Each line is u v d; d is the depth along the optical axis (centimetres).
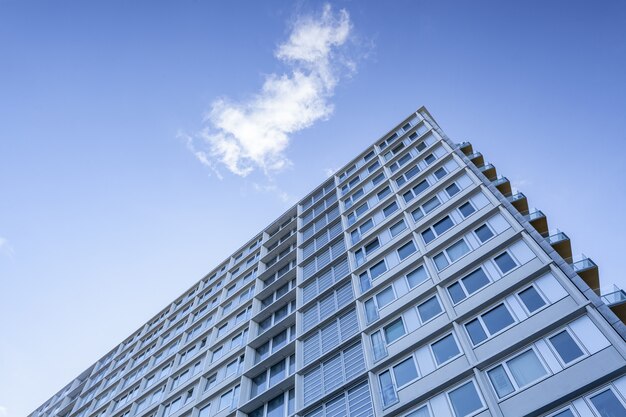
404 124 4109
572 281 1716
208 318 4153
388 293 2380
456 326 1872
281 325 2941
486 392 1564
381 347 2109
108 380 4884
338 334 2394
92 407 4484
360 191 3634
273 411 2428
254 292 3706
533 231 2039
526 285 1828
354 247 2927
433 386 1744
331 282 2844
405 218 2775
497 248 2059
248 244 4956
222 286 4462
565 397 1396
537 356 1570
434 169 3012
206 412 2897
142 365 4403
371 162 3916
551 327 1599
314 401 2119
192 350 3853
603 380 1374
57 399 5962
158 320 5384
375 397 1878
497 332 1752
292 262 3650
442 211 2562
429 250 2373
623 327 1473
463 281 2083
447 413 1625
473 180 2602
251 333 3156
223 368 3200
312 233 3675
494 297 1864
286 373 2594
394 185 3231
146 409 3559
